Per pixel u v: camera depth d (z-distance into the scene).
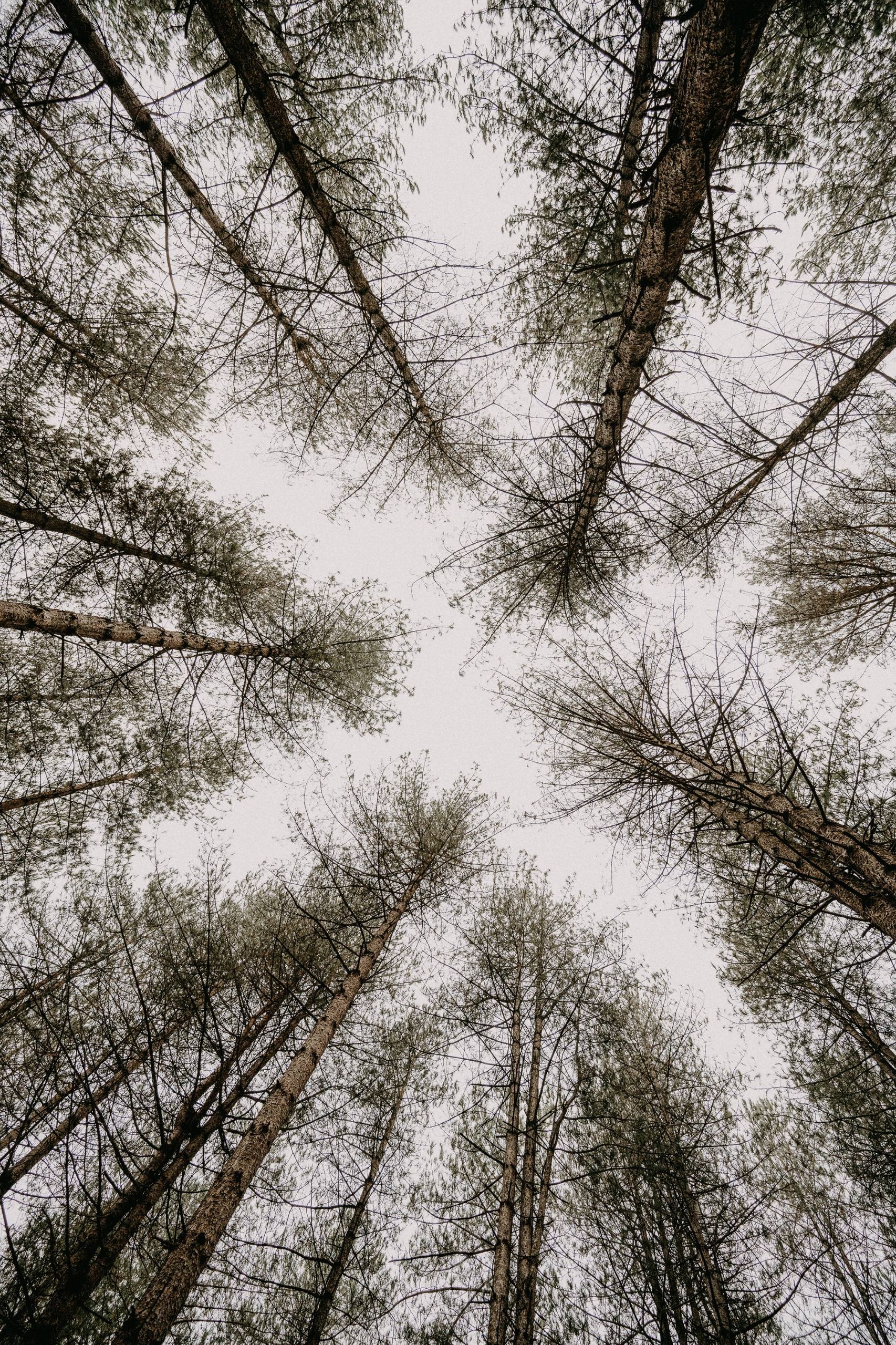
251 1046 4.37
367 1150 5.46
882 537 5.21
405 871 6.12
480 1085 5.85
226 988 5.70
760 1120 5.98
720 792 4.12
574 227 4.23
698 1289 4.48
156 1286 2.63
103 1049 4.07
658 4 2.97
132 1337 2.42
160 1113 2.94
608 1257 5.00
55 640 6.52
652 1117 5.73
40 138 3.89
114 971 5.50
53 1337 2.31
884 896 2.99
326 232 3.42
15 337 4.54
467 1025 6.30
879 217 4.65
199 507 5.96
